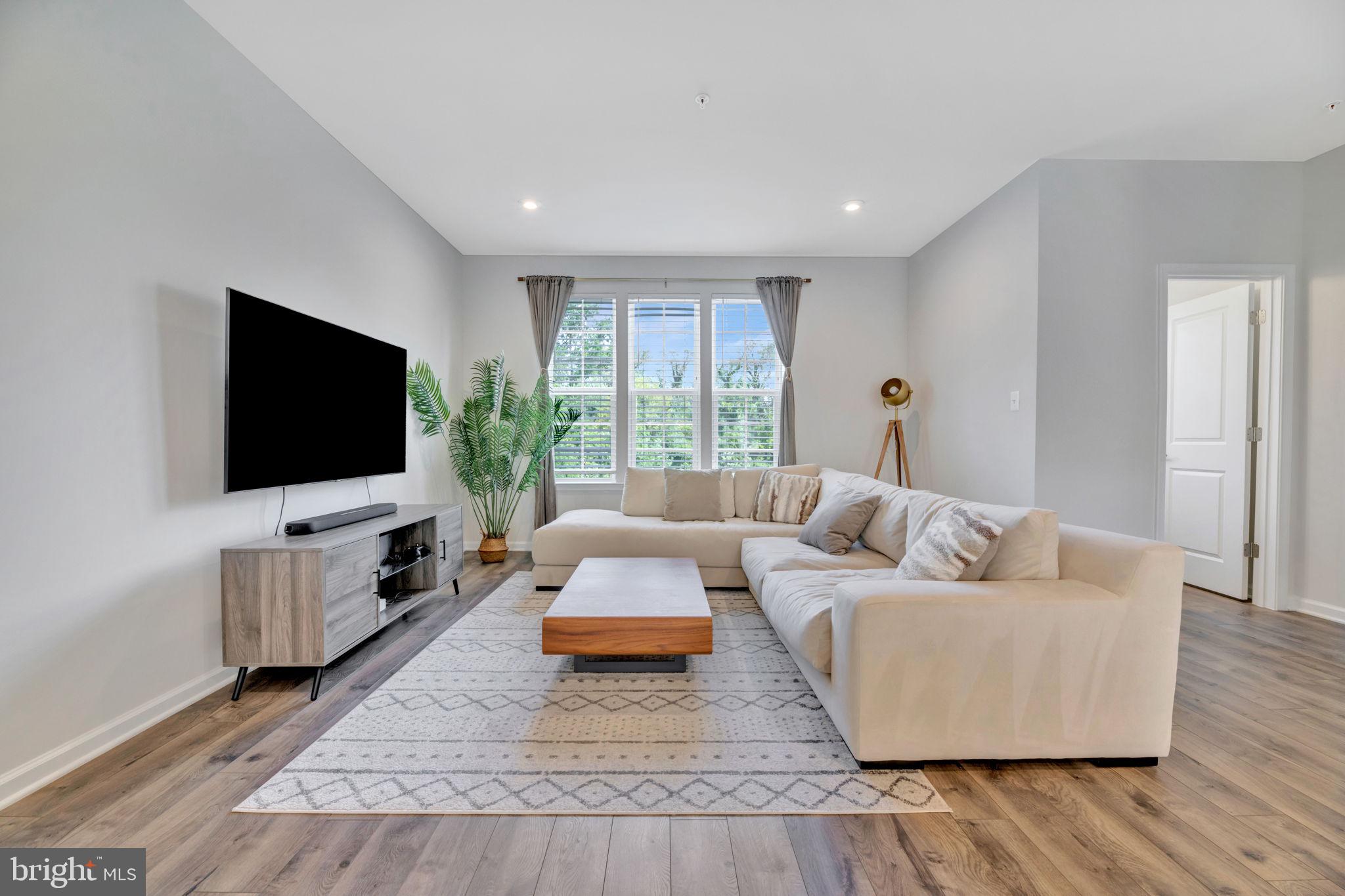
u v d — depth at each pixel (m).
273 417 2.45
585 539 3.88
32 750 1.65
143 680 2.01
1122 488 3.40
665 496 4.35
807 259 5.19
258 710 2.14
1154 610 1.76
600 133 3.09
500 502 5.05
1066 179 3.39
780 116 2.92
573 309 5.20
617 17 2.22
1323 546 3.31
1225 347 3.73
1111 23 2.26
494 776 1.72
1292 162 3.43
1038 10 2.19
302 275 2.89
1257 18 2.23
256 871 1.33
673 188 3.76
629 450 5.23
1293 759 1.82
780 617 2.38
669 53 2.44
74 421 1.77
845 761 1.80
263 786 1.66
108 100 1.87
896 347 5.20
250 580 2.23
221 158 2.36
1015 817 1.54
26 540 1.64
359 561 2.51
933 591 1.78
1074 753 1.75
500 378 4.87
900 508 3.00
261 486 2.38
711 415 5.21
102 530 1.86
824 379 5.20
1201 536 3.90
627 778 1.71
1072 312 3.39
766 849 1.42
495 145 3.22
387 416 3.45
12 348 1.60
